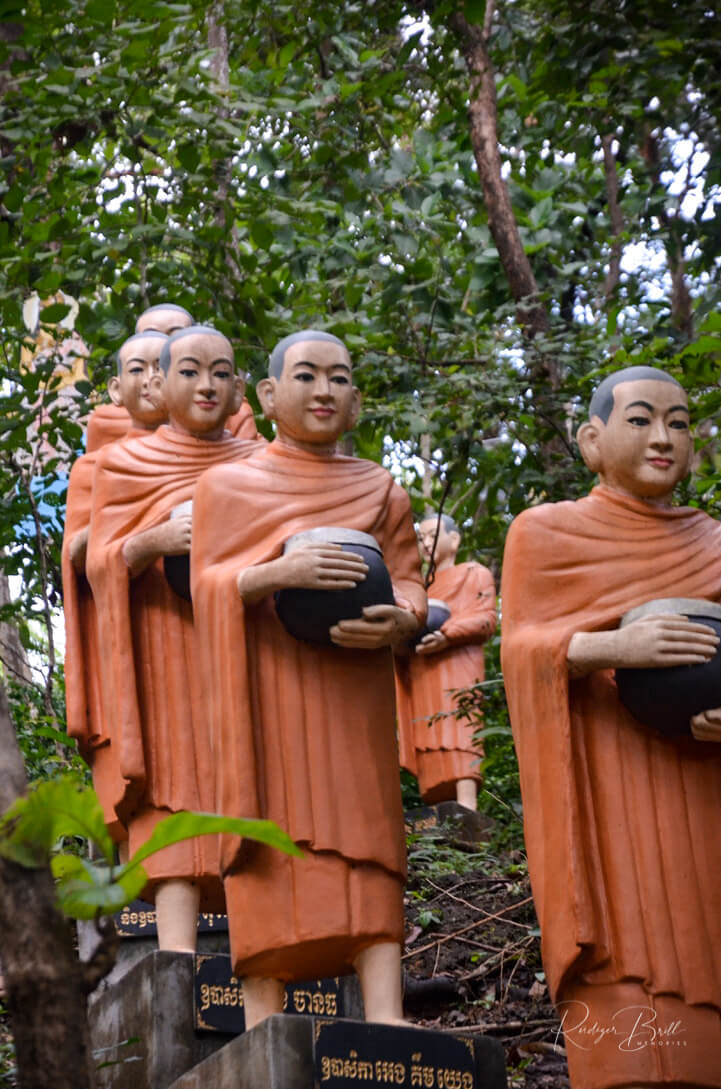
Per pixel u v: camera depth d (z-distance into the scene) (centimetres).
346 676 716
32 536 1302
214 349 895
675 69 1038
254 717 704
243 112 1295
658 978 652
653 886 664
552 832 667
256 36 1259
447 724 1407
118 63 1059
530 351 1137
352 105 1189
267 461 749
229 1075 650
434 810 1349
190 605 875
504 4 1357
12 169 1153
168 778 852
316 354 752
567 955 650
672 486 713
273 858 689
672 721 668
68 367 1282
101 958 350
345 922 682
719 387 990
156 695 865
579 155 1234
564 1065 838
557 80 1087
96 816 354
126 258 1212
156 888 830
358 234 1229
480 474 1167
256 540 725
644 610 678
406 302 1166
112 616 864
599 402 723
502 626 705
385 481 759
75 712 941
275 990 700
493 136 1212
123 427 1016
